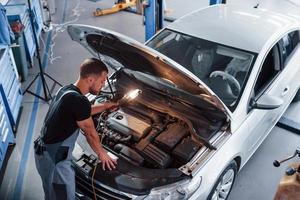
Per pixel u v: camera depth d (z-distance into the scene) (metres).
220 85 3.17
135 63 2.83
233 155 2.93
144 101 3.12
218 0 5.54
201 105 2.89
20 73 5.49
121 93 3.28
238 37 3.39
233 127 2.88
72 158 2.69
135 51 2.55
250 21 3.62
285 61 3.75
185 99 2.96
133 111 3.06
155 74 2.81
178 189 2.44
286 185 2.38
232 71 3.21
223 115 2.84
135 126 2.89
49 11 8.00
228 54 3.30
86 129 2.43
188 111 2.96
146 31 5.64
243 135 3.04
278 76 3.60
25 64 5.57
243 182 3.60
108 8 8.85
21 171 3.79
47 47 6.86
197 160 2.61
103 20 8.05
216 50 3.37
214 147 2.70
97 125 2.97
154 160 2.62
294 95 4.34
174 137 2.77
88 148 2.76
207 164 2.65
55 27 7.78
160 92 3.16
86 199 2.64
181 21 3.79
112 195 2.48
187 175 2.51
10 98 4.21
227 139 2.83
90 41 2.91
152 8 5.34
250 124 3.14
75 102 2.31
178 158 2.66
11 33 4.71
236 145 2.95
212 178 2.68
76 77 5.75
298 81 4.11
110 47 2.79
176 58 3.52
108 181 2.49
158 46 3.68
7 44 4.44
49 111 2.49
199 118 2.89
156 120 2.97
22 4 6.04
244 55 3.23
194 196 2.54
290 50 3.87
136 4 7.97
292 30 3.68
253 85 3.11
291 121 4.46
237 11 3.83
